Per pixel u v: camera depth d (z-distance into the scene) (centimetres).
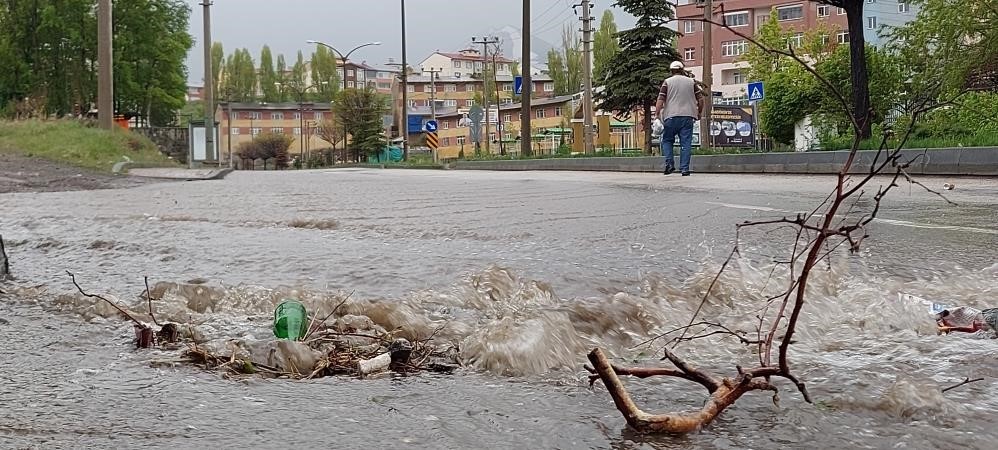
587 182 1294
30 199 914
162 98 5772
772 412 176
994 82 1927
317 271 372
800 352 227
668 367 216
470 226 572
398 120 10500
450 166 3494
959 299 301
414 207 768
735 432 165
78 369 217
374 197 934
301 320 252
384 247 455
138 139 2331
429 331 262
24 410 182
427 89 12044
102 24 2239
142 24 5584
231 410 183
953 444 157
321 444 162
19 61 5344
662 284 329
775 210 677
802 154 1434
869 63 1994
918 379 194
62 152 1756
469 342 233
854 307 281
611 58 3712
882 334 248
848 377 197
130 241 492
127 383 204
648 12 3616
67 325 271
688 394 190
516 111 9369
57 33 5331
